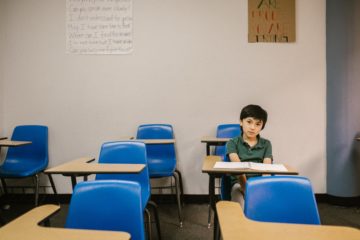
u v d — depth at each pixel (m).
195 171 3.50
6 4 3.51
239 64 3.45
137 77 3.49
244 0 3.43
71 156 3.54
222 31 3.44
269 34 3.43
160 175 2.79
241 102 3.47
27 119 3.54
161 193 3.47
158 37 3.47
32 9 3.50
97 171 1.79
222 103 3.47
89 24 3.49
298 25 3.44
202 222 2.85
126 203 1.24
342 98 3.29
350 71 3.28
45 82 3.53
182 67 3.47
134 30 3.49
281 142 3.47
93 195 1.26
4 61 3.53
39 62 3.52
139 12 3.47
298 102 3.45
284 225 1.04
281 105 3.46
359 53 3.29
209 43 3.45
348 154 3.29
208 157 2.31
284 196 1.30
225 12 3.44
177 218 2.96
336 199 3.33
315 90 3.44
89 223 1.23
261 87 3.46
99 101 3.52
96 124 3.53
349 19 3.26
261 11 3.42
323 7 3.41
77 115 3.53
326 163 3.45
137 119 3.52
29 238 0.93
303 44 3.44
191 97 3.48
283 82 3.45
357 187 3.31
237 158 2.05
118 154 2.15
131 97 3.51
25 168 3.06
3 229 1.00
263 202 1.29
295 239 0.92
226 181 2.05
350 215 3.02
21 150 3.25
